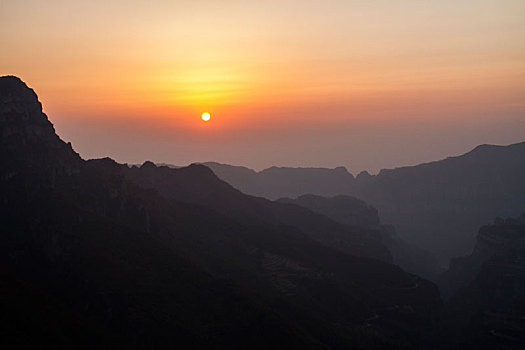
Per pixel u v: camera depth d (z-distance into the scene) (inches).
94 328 5014.8
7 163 6530.5
